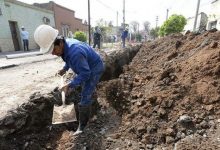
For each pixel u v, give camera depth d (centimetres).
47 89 387
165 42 745
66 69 325
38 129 314
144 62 680
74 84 253
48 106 333
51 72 559
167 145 269
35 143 299
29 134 303
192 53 481
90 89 300
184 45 577
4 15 1302
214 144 247
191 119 289
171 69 419
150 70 550
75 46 252
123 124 331
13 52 1252
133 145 281
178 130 282
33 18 1667
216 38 479
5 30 1316
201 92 323
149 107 329
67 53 251
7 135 278
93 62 288
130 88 448
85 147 287
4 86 424
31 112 309
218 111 294
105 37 2948
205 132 272
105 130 324
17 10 1441
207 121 286
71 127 341
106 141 294
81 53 251
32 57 907
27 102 316
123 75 562
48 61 788
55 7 2070
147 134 286
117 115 366
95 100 376
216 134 263
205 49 423
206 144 250
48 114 331
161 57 621
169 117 304
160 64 557
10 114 288
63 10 2264
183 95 329
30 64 715
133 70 620
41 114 321
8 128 280
